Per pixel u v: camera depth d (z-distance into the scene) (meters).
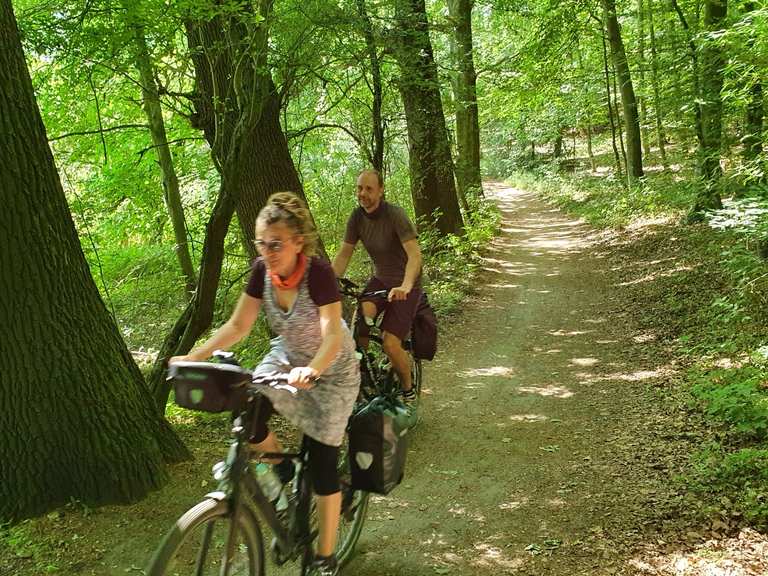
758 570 3.52
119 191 13.19
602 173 31.75
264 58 6.28
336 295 2.97
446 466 5.32
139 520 4.18
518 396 7.10
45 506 4.19
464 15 16.69
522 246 19.80
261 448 3.11
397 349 5.19
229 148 6.34
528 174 42.53
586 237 20.02
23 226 4.18
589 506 4.48
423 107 13.86
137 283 13.45
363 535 4.23
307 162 15.02
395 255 5.31
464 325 10.73
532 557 3.90
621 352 8.52
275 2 7.06
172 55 6.91
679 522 4.11
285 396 3.05
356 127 13.08
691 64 12.05
